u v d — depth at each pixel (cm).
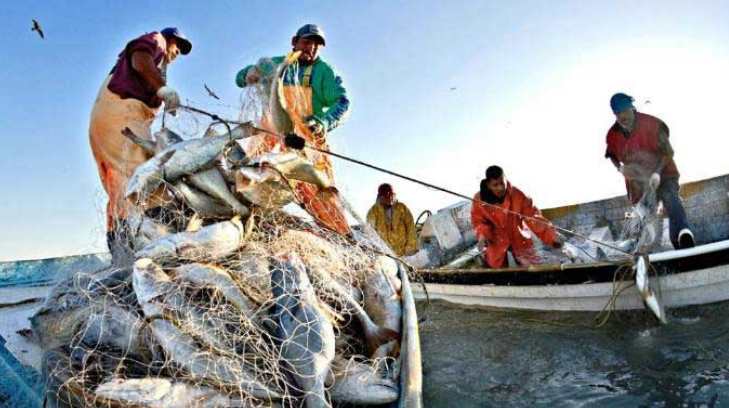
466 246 925
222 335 302
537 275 633
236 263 356
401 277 445
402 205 932
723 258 543
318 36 546
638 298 574
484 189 743
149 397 262
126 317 323
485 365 511
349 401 314
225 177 397
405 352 352
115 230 438
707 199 780
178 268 334
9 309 475
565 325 601
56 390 287
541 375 471
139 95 484
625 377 446
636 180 727
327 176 518
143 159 470
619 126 742
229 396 281
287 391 289
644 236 687
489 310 695
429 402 438
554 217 982
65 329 333
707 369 436
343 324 367
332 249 412
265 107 475
